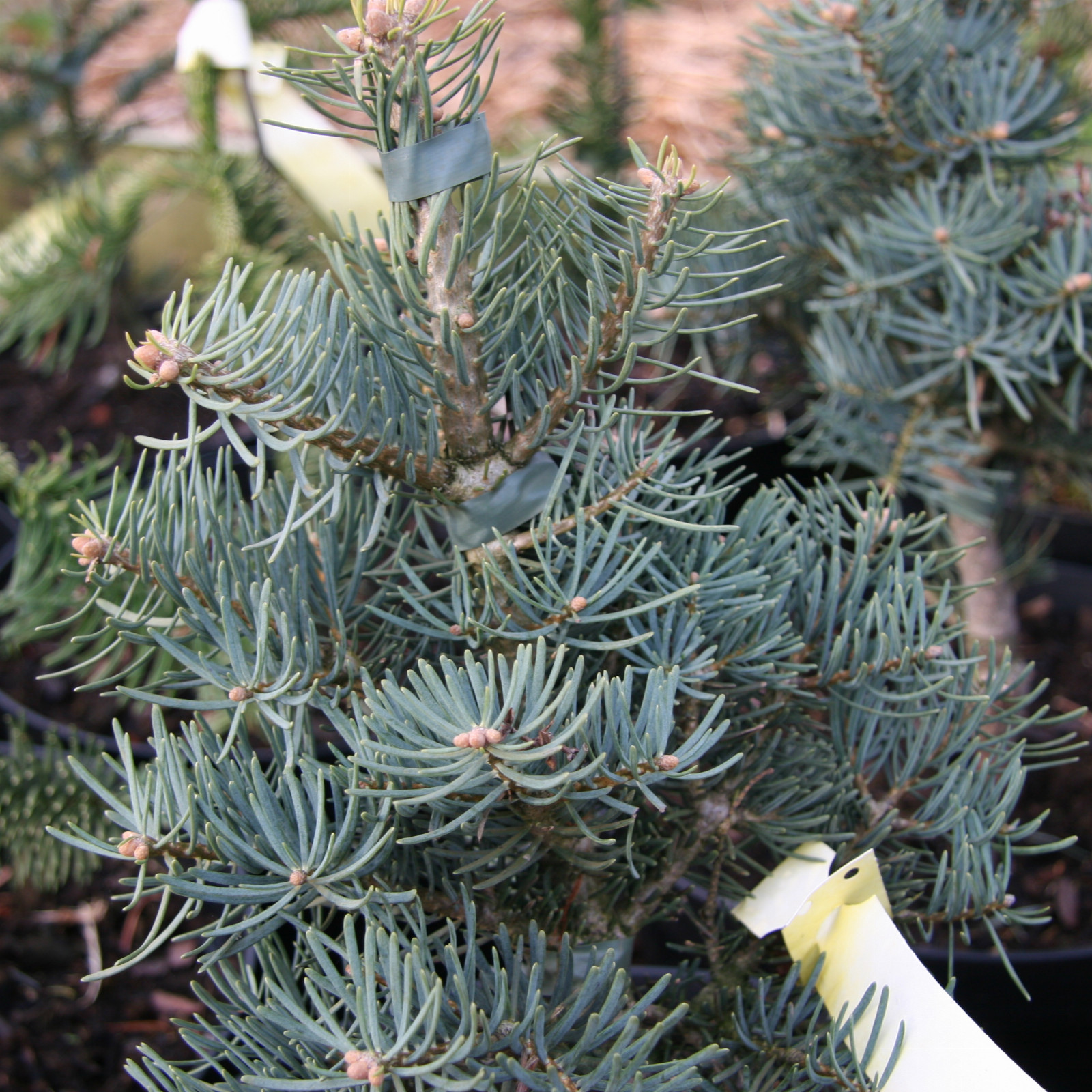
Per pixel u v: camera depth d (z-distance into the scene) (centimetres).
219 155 96
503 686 49
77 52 129
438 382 52
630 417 55
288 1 107
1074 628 118
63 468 72
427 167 51
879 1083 52
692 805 57
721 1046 56
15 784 72
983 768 58
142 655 55
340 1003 51
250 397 50
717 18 205
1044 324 70
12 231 120
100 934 87
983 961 71
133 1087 73
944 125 71
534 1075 49
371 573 57
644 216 53
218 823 51
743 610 54
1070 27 86
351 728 52
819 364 80
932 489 79
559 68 125
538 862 56
